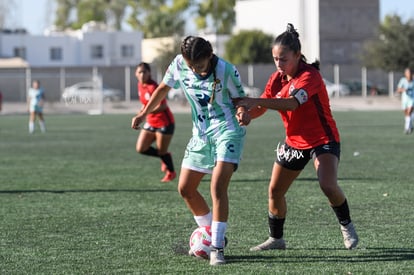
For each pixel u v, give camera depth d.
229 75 17.78
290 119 18.20
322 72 168.88
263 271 17.20
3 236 21.81
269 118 102.44
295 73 17.78
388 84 166.75
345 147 52.81
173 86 18.77
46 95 151.00
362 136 64.25
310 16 176.75
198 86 17.86
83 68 153.25
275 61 17.56
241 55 181.62
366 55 151.50
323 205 26.94
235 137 18.12
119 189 32.19
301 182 33.50
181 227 23.03
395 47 146.62
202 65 17.38
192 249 18.77
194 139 18.58
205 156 18.47
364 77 149.12
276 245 19.56
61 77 150.38
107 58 194.50
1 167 41.94
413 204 27.09
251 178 35.59
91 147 56.28
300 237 21.20
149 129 34.91
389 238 20.95
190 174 18.56
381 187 31.73
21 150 54.06
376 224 23.17
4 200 29.11
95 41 193.62
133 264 18.09
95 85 140.25
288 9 181.62
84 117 108.88
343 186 32.16
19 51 188.62
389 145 54.34
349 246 18.77
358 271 17.09
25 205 27.80
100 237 21.53
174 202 28.22
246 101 17.06
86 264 18.14
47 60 190.12
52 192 31.34
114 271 17.39
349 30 178.75
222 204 18.03
